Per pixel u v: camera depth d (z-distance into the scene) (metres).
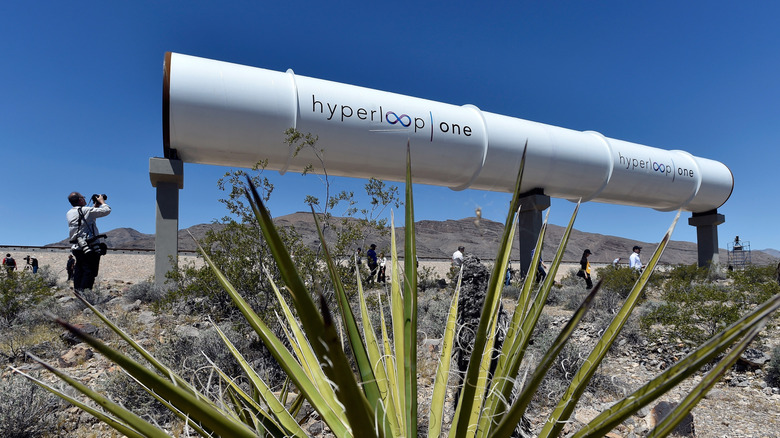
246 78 11.93
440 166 14.38
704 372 5.93
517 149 15.29
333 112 12.59
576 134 17.17
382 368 1.35
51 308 7.62
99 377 4.62
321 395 1.31
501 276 1.36
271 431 1.42
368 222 5.91
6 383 3.77
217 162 12.62
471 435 1.28
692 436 3.74
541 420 3.84
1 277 7.79
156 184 11.49
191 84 11.30
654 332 7.37
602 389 4.86
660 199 19.72
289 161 12.51
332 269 1.18
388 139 13.30
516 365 1.21
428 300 10.03
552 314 9.91
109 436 3.56
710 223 22.27
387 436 1.18
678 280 9.33
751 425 4.20
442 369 1.46
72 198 9.19
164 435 0.96
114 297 10.07
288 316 1.51
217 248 5.92
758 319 0.81
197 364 4.25
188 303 6.91
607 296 10.22
